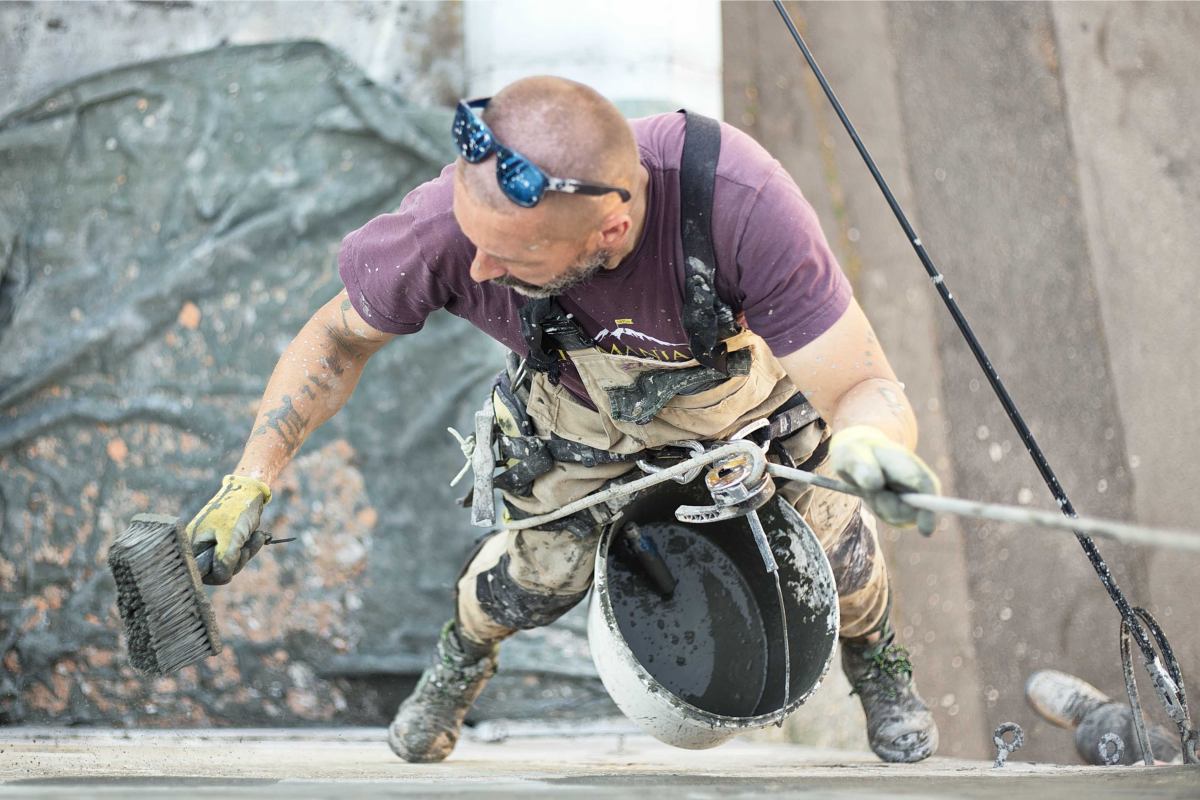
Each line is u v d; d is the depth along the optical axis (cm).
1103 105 1062
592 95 322
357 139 905
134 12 969
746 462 398
